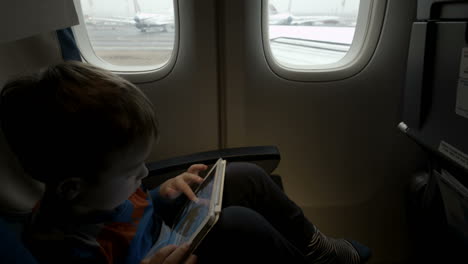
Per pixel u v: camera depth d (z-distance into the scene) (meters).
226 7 1.17
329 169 1.42
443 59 0.78
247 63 1.24
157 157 1.40
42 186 0.77
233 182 0.89
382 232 1.52
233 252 0.73
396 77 1.27
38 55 0.79
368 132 1.36
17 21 0.63
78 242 0.62
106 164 0.57
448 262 1.06
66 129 0.54
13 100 0.55
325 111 1.33
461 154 0.73
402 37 1.21
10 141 0.57
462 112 0.71
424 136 0.88
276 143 1.38
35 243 0.60
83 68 0.59
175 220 0.86
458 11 0.72
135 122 0.57
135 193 0.84
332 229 1.52
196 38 1.20
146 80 1.25
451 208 0.91
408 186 1.32
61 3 0.83
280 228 0.90
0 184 0.64
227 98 1.30
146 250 0.76
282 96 1.30
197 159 1.06
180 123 1.33
